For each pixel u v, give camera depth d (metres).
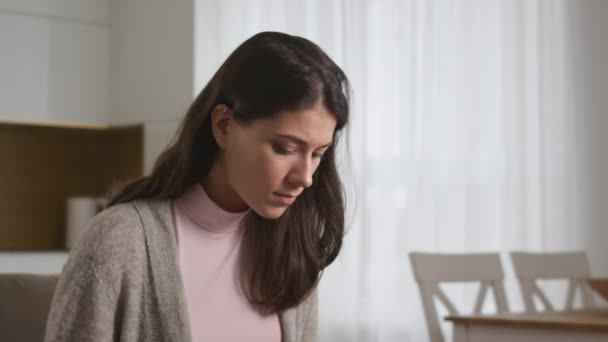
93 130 4.65
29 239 4.64
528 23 4.78
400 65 4.48
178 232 1.25
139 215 1.18
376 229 4.38
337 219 1.34
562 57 4.84
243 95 1.13
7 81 4.16
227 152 1.17
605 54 4.89
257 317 1.30
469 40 4.64
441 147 4.55
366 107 4.37
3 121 4.23
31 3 4.23
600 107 4.86
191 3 4.00
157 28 4.18
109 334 1.12
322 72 1.13
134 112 4.30
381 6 4.46
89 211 4.52
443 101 4.57
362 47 4.36
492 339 2.52
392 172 4.43
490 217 4.64
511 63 4.71
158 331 1.17
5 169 4.58
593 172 4.89
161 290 1.17
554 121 4.80
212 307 1.26
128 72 4.34
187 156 1.22
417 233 4.47
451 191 4.57
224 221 1.26
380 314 4.36
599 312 2.75
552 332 2.39
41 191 4.69
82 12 4.37
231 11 4.08
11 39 4.18
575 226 4.85
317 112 1.12
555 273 3.43
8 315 1.45
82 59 4.37
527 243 4.69
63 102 4.31
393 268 4.40
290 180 1.14
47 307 1.48
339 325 4.28
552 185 4.80
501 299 3.14
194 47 3.98
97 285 1.11
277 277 1.30
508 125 4.68
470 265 3.10
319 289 4.26
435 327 2.90
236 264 1.29
